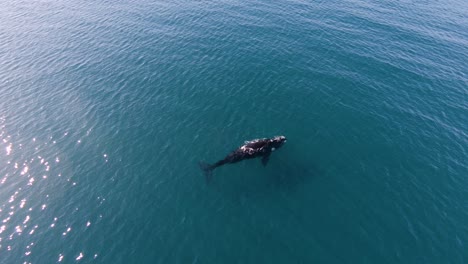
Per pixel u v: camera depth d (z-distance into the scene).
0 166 26.11
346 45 43.94
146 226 21.86
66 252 20.31
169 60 40.19
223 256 20.11
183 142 28.39
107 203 23.38
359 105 32.91
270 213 22.61
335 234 21.39
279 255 20.19
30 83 36.38
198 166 26.17
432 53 43.12
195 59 40.25
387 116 31.55
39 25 49.91
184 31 46.97
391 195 23.97
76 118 31.27
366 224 21.98
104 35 46.56
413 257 20.06
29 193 24.03
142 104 32.94
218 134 29.20
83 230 21.59
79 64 39.81
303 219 22.28
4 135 29.19
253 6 55.03
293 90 34.88
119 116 31.42
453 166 26.27
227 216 22.45
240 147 26.45
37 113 31.91
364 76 37.56
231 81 36.16
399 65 39.97
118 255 20.17
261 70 38.12
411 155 27.30
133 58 40.81
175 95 34.09
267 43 43.72
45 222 22.05
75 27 49.12
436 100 33.97
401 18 53.56
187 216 22.47
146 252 20.31
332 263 19.78
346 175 25.48
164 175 25.47
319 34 46.44
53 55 41.81
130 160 26.77
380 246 20.67
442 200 23.59
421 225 21.91
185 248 20.55
